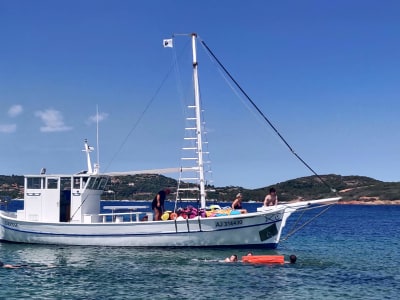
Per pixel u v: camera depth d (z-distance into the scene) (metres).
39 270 28.05
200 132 37.28
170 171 37.34
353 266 30.64
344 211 157.50
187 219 34.31
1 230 39.06
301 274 27.36
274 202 35.28
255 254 33.38
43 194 38.25
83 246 36.50
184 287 23.80
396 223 86.38
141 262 30.39
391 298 22.31
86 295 22.25
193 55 37.88
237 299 21.72
